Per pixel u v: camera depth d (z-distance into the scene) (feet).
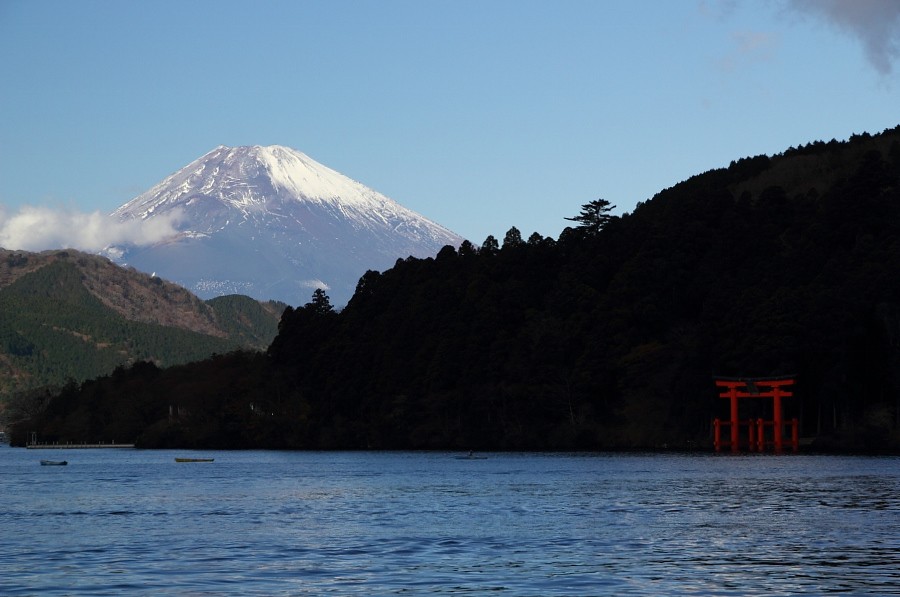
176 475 495.82
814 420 652.48
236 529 249.14
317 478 449.48
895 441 593.83
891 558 194.70
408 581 174.60
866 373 617.62
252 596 163.63
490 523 255.70
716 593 163.32
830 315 613.93
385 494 351.46
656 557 197.57
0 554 209.56
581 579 175.32
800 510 276.62
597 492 343.67
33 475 519.19
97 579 179.01
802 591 164.86
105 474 518.37
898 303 617.62
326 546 216.13
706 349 643.45
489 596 162.30
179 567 190.49
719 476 409.28
